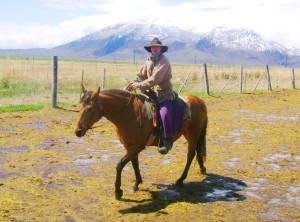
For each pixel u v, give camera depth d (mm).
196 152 8789
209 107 18859
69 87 25969
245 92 25984
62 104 17672
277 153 10945
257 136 13000
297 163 10031
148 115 6977
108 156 10062
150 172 8844
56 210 6496
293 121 16078
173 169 9102
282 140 12492
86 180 8070
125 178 8344
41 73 35094
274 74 49656
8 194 7074
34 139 11391
